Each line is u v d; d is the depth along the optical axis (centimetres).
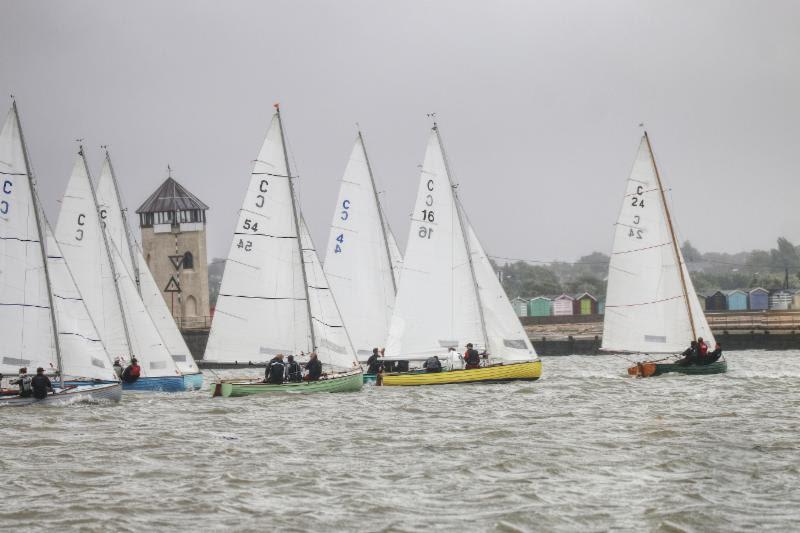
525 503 11912
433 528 10950
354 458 14700
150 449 15562
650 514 11356
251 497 12300
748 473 13288
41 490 12694
